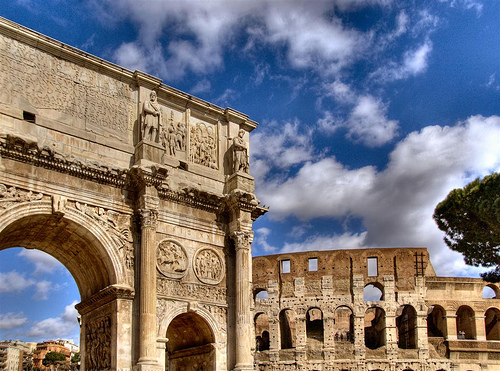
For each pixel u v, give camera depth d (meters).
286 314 98.12
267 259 93.62
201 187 34.59
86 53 32.09
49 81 30.75
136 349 29.83
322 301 89.56
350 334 95.12
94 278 32.47
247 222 35.16
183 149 35.22
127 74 33.66
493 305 90.88
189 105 36.25
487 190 41.81
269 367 87.50
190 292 32.75
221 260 34.75
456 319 97.25
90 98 32.00
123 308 29.97
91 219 30.05
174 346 36.50
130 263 30.98
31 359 176.62
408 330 94.06
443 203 45.75
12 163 28.09
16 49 29.98
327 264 91.38
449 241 46.66
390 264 90.88
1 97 28.86
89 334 32.44
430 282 90.50
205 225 34.53
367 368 85.81
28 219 28.70
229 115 37.78
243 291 33.97
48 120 30.03
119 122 32.78
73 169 29.72
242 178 35.88
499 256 44.16
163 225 32.66
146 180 31.22
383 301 89.00
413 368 85.94
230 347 33.69
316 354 87.38
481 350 87.69
